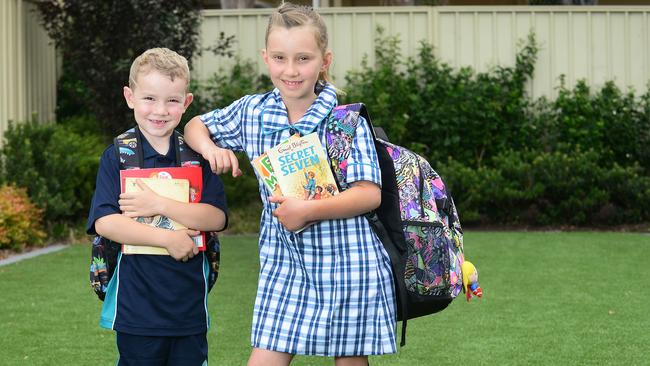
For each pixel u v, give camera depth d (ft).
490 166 37.35
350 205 10.87
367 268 11.08
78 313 20.61
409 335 19.01
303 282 11.16
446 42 38.09
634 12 37.96
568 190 35.17
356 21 38.19
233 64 38.29
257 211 35.60
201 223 11.71
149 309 11.56
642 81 38.17
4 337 18.48
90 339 18.42
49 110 37.27
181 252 11.52
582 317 20.61
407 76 38.32
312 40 11.01
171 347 11.86
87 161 32.86
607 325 19.85
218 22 38.24
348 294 11.02
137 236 11.43
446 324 19.97
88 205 33.53
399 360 17.12
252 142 11.51
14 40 33.60
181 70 11.74
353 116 11.23
